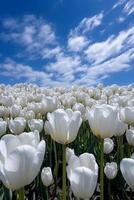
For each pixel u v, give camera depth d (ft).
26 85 53.11
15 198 15.61
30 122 19.12
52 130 10.34
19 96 35.86
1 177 6.86
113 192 17.35
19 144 7.30
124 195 16.63
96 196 17.02
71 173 8.05
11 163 6.75
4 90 48.32
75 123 10.22
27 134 7.45
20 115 24.39
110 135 10.64
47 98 22.36
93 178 7.92
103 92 39.75
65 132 10.14
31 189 17.10
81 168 7.89
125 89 45.85
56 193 16.97
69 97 30.14
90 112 10.78
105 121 10.45
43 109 22.59
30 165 6.82
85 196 8.01
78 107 22.18
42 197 16.38
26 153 6.73
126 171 8.10
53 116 10.27
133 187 8.14
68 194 14.55
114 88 44.57
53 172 17.51
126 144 21.21
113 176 13.57
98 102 26.84
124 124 16.47
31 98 32.91
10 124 18.83
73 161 8.24
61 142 10.32
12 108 24.53
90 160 8.20
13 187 6.91
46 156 19.76
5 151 7.16
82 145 22.09
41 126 18.79
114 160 19.08
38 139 7.50
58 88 43.96
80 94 32.99
